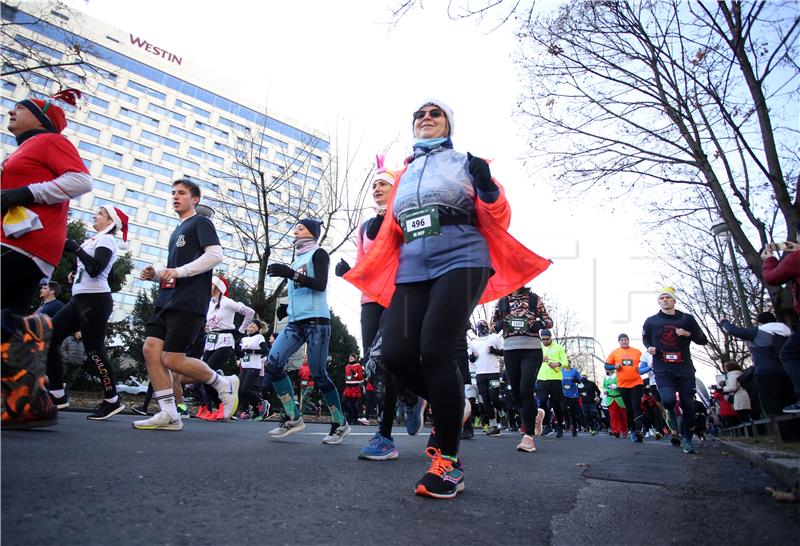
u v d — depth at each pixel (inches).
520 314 223.3
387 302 117.0
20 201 123.0
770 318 261.6
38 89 406.9
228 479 92.7
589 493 105.6
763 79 251.1
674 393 252.1
